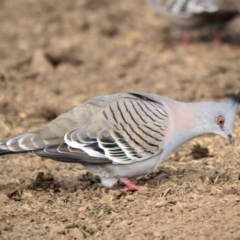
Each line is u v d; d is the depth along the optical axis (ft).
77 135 41.37
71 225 38.52
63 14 92.48
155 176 46.06
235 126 55.21
